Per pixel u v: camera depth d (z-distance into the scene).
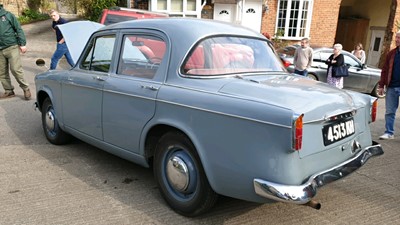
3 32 6.93
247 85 2.92
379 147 3.47
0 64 7.30
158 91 3.21
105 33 4.00
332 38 16.72
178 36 3.30
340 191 3.93
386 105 6.02
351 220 3.31
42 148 4.81
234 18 15.95
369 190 3.98
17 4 22.19
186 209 3.16
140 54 3.55
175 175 3.17
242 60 3.44
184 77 3.16
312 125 2.66
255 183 2.58
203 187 2.99
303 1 15.84
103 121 3.84
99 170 4.17
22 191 3.57
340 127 2.95
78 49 5.08
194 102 2.92
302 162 2.59
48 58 13.36
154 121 3.24
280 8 15.95
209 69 3.19
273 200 2.57
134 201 3.47
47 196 3.49
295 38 16.16
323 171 2.76
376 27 18.64
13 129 5.58
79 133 4.30
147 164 3.53
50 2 26.59
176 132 3.14
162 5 15.26
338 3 16.41
